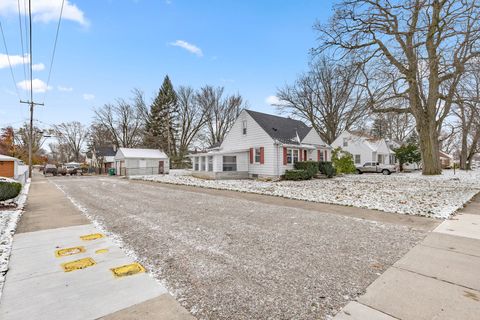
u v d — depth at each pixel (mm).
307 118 31203
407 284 3080
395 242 4633
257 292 2951
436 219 6309
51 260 3973
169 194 11641
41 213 7672
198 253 4188
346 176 22188
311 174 18953
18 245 4715
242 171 20469
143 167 33531
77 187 15922
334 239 4844
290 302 2738
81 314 2549
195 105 41406
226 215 7012
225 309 2621
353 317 2449
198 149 42875
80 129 62812
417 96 17391
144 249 4418
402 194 10328
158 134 41969
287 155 19703
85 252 4312
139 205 8766
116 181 20953
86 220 6688
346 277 3293
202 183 16203
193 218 6672
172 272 3498
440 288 2971
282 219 6500
